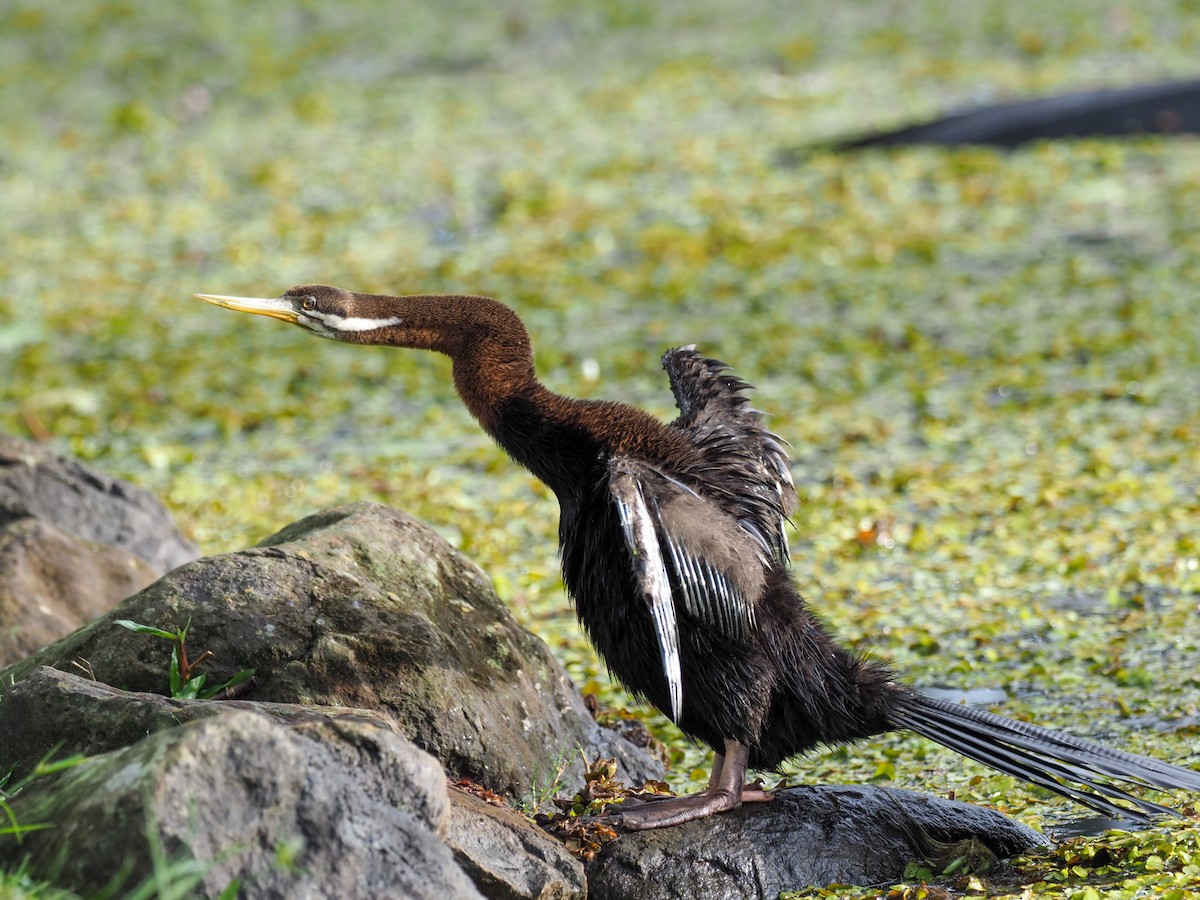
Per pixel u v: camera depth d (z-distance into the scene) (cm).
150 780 494
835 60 3012
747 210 2214
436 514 1282
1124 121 2469
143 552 1055
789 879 661
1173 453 1348
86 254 2172
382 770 552
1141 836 691
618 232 2166
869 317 1806
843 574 1131
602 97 2861
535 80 3039
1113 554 1133
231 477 1402
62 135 2784
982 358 1653
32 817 522
